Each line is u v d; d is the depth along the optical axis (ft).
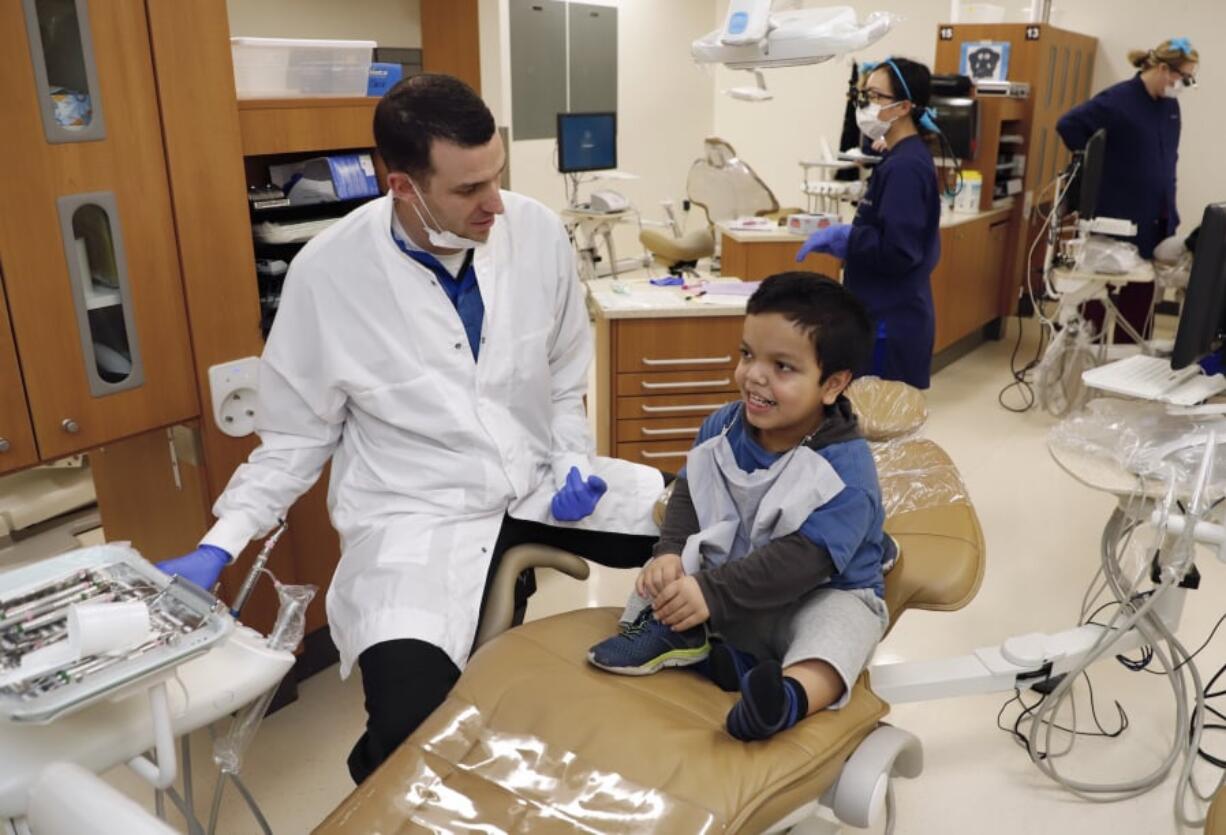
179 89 5.90
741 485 4.51
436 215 4.92
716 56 6.89
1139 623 6.12
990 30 16.94
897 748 3.98
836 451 4.38
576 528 5.81
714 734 3.78
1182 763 6.79
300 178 7.16
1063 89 18.37
